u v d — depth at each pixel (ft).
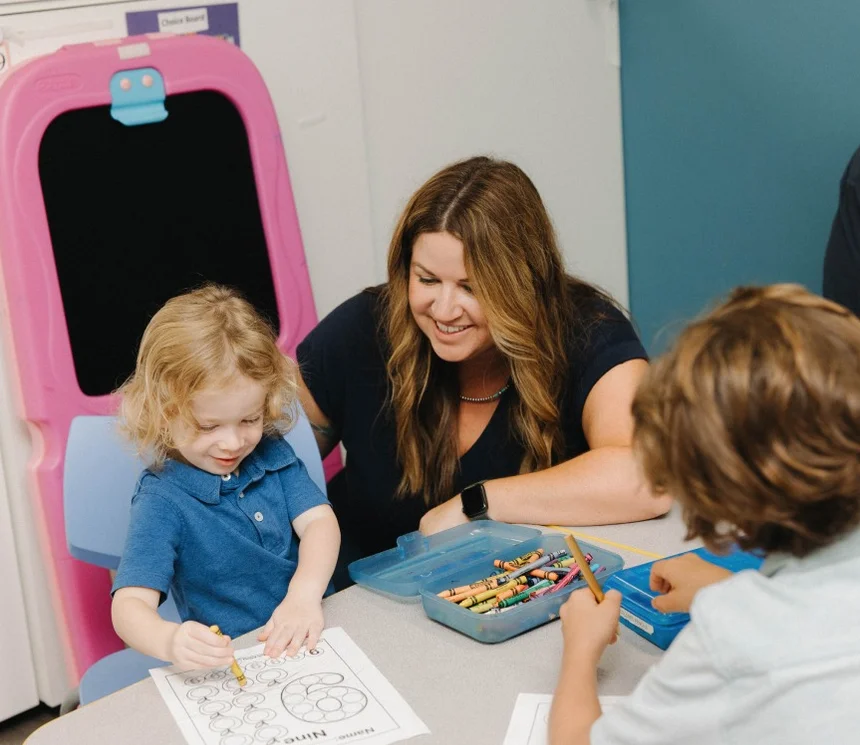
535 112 8.91
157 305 6.16
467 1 8.24
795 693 2.11
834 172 8.32
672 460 2.32
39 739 3.02
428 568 4.04
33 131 5.56
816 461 2.15
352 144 7.54
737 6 8.59
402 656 3.36
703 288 9.49
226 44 6.26
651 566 3.75
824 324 2.25
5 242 5.60
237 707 3.13
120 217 5.96
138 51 5.89
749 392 2.18
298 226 6.70
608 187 9.66
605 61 9.35
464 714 2.99
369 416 5.18
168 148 6.10
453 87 8.30
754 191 8.89
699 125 9.11
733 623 2.23
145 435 3.88
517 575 3.74
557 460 4.92
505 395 4.89
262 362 3.84
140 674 4.42
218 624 4.11
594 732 2.53
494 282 4.42
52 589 5.96
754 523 2.30
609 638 3.05
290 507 4.23
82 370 5.90
